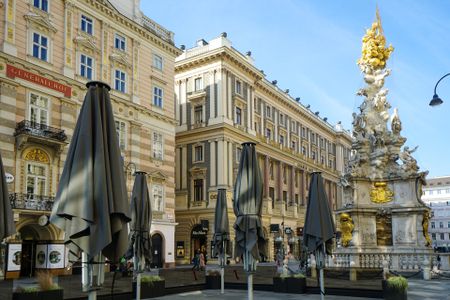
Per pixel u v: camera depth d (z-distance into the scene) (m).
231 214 49.25
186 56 54.72
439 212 109.38
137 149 38.06
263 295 18.62
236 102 53.94
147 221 16.91
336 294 18.28
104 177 7.46
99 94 8.11
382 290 17.09
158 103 41.75
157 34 41.91
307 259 23.56
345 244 27.09
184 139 53.56
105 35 36.47
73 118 32.50
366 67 30.48
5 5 28.73
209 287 22.14
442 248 67.94
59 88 31.69
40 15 31.00
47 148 30.14
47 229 29.47
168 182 41.59
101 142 7.68
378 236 26.98
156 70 41.78
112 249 7.95
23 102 29.23
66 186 7.44
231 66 53.56
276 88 65.88
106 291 18.36
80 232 7.39
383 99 29.47
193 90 54.12
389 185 27.41
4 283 22.47
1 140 27.56
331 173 84.56
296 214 65.94
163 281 18.73
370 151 28.50
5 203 9.20
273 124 64.88
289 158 67.75
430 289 18.89
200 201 50.69
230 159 51.34
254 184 13.56
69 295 17.08
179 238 51.66
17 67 29.03
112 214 7.69
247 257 13.38
